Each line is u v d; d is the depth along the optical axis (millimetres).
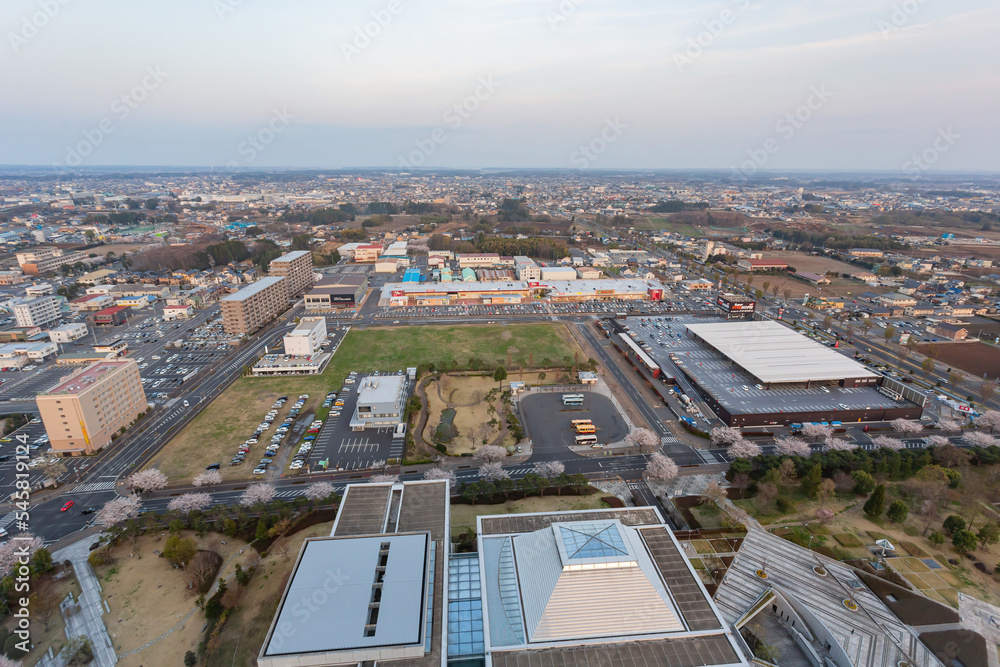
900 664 71750
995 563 90625
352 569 72250
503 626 65625
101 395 127938
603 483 115750
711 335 197250
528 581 70562
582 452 128250
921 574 87938
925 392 161750
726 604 82625
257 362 182125
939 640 75875
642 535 82125
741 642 76438
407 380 168625
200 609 81125
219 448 128375
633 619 65312
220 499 109250
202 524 97812
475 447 130250
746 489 112062
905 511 97938
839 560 91250
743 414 138875
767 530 99250
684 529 99562
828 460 115188
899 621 79000
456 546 93500
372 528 84938
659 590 68688
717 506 106188
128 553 93438
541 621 64625
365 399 139750
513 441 132625
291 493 111500
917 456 117938
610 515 87625
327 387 163500
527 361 184750
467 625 67625
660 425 141500
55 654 73188
